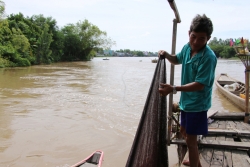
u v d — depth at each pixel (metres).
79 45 49.97
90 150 5.66
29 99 10.71
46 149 5.67
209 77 2.01
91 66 34.66
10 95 11.53
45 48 37.66
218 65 39.38
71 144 5.97
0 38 29.92
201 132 2.29
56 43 44.22
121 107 9.56
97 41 52.38
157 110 1.88
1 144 5.89
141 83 16.56
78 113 8.62
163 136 2.07
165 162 2.10
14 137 6.33
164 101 2.15
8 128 6.96
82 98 11.12
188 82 2.27
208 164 3.15
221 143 3.58
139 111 8.98
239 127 4.55
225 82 14.98
